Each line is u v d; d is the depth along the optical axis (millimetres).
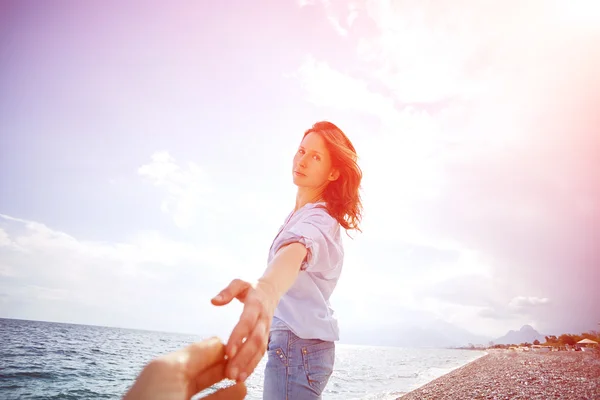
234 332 355
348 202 1307
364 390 13641
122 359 26844
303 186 1331
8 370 19406
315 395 1296
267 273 525
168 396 231
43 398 13758
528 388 12430
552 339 69812
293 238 719
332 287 1419
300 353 1297
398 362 34531
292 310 1327
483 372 18609
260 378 15867
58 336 48750
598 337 62125
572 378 14984
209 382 300
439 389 12812
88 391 15086
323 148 1338
